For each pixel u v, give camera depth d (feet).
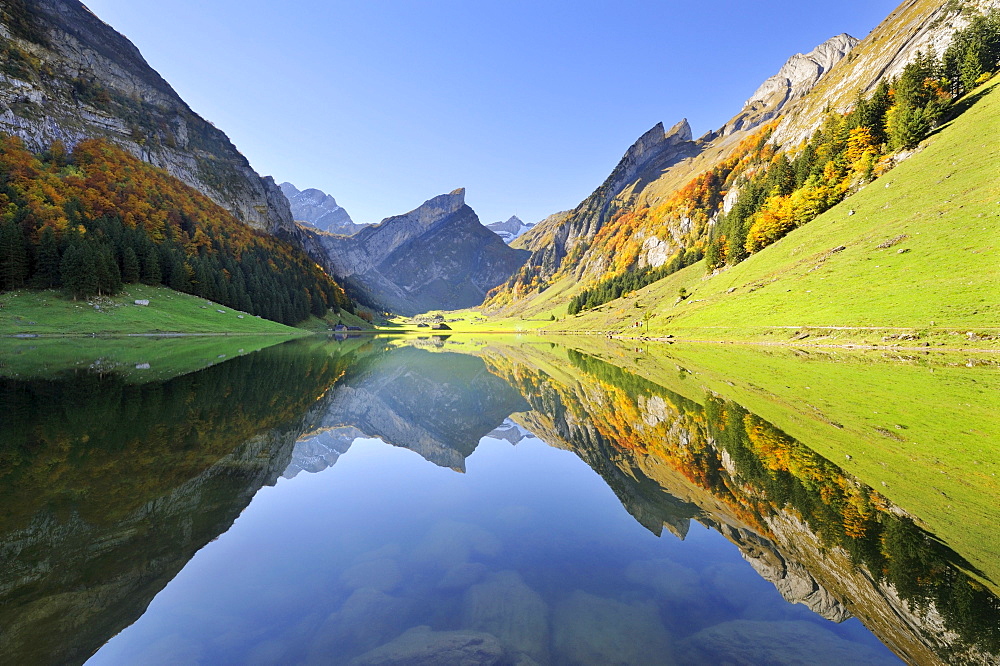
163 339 223.10
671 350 197.57
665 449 53.11
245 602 21.79
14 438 46.62
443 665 17.31
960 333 122.83
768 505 33.96
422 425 74.33
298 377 113.80
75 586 21.86
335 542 29.27
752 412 66.33
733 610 21.47
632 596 23.00
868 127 287.07
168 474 38.68
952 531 27.66
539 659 18.04
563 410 85.25
